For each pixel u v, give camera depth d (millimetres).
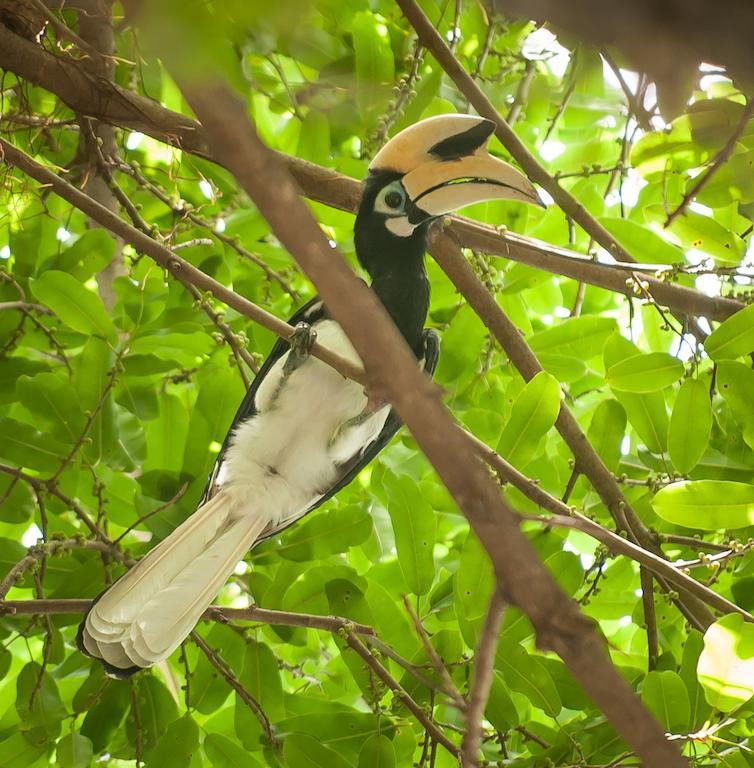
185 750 7234
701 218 7582
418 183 7895
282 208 2273
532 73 9500
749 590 7910
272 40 4672
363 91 8523
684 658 7129
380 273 8109
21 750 7430
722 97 6902
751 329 7137
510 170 7715
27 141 9062
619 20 2039
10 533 9516
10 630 7664
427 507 7582
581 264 8305
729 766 6449
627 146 8812
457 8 8430
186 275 6652
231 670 7574
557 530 7711
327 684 8508
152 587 6809
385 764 6973
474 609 7016
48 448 7688
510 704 7219
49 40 7500
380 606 7707
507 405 8672
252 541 7527
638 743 2639
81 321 8055
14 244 8742
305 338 7297
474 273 8352
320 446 7812
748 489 6566
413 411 2449
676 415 7238
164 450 8625
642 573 7613
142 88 7672
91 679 7754
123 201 8281
